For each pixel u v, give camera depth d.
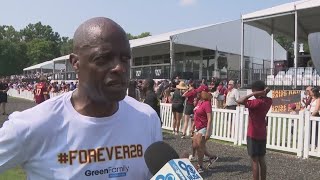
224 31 31.86
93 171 1.56
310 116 10.22
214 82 22.67
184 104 14.15
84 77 1.49
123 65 1.49
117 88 1.47
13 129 1.54
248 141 6.73
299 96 18.05
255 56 34.78
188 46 31.89
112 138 1.60
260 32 35.00
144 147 1.68
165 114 15.91
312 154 10.18
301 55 28.09
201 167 8.37
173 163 1.48
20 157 1.57
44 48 117.31
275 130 11.13
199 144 8.34
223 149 11.30
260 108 6.60
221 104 19.75
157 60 41.41
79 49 1.49
